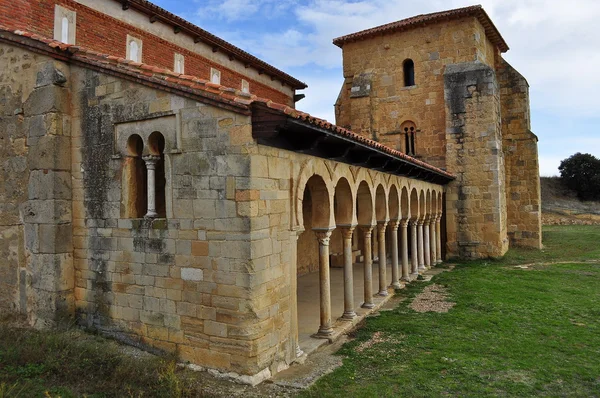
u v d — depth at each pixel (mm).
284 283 7977
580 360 8148
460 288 14359
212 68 17781
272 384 7047
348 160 10531
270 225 7562
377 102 23594
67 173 9156
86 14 12328
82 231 9062
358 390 6844
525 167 23719
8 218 9781
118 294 8500
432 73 22359
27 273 9406
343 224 10789
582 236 29578
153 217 8219
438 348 8852
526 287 14414
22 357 7094
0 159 9891
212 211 7355
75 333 8656
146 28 14414
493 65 24453
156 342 7988
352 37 23844
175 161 7750
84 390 6285
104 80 8758
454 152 21344
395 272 14594
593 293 13461
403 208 15484
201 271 7469
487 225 20734
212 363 7340
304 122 7117
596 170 56562
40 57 9250
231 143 7184
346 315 10789
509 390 6875
